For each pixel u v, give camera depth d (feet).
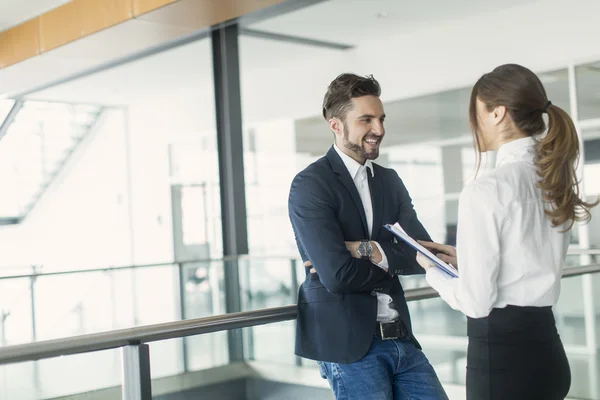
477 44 22.06
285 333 7.27
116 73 27.04
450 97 22.79
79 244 33.42
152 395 6.21
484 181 5.60
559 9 20.18
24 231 31.91
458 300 5.60
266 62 25.75
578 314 10.43
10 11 22.86
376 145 6.48
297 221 6.32
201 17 19.62
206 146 29.30
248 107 27.50
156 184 31.63
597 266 10.56
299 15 21.40
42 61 24.39
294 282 20.02
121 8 19.83
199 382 6.57
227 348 6.81
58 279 20.67
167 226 31.35
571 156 5.63
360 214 6.45
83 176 33.22
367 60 24.77
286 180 26.30
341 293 6.29
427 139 23.41
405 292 7.88
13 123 30.58
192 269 22.06
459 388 8.69
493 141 6.00
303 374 7.33
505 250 5.57
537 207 5.65
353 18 21.99
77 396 5.97
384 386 6.26
